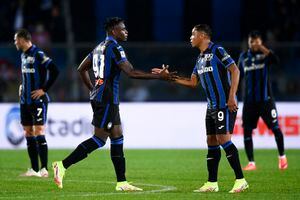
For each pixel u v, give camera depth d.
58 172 31.91
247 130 45.78
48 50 64.12
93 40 79.25
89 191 32.97
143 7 79.31
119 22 32.62
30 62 40.91
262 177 39.94
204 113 61.66
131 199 29.73
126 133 61.75
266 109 45.72
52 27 76.19
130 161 50.34
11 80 63.66
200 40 32.75
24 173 41.97
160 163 48.84
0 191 33.12
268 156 54.41
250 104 46.00
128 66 31.77
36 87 41.00
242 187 32.25
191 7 80.25
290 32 75.94
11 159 52.00
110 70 32.09
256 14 77.06
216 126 32.38
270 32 75.94
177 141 61.69
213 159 33.03
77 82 63.94
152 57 64.06
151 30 79.69
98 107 32.22
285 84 63.41
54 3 76.75
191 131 61.66
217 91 32.28
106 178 39.28
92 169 44.62
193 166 46.69
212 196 30.73
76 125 61.06
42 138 40.91
